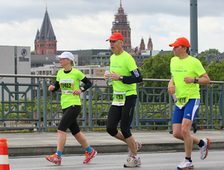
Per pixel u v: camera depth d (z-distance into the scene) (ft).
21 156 48.42
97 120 66.74
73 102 42.39
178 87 37.14
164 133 66.85
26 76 61.21
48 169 39.88
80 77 42.57
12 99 61.52
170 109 71.05
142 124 69.51
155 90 70.18
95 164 42.98
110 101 67.46
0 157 26.35
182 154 51.62
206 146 39.63
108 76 38.55
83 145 43.45
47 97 63.10
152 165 42.45
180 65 37.11
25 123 62.39
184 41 36.96
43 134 60.90
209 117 74.54
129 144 40.22
